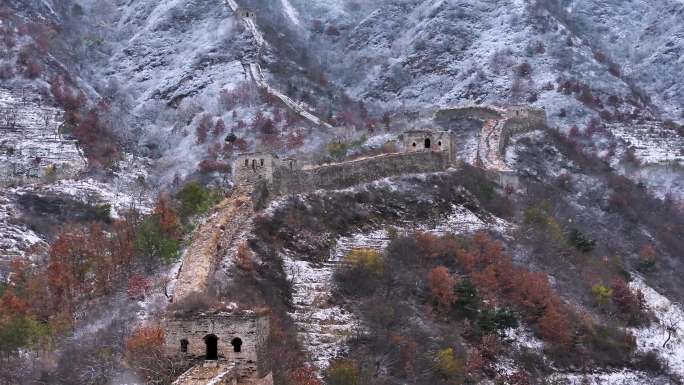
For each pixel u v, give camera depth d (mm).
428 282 91250
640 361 96312
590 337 96250
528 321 94250
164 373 52562
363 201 108188
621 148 191375
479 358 83812
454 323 88188
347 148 140500
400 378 73812
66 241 85062
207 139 180750
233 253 83625
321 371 69375
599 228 134875
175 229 87250
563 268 110375
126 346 61438
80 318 72062
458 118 173250
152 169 169625
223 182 143875
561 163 159500
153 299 71375
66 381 61312
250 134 179125
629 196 153625
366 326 79812
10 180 142125
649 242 138000
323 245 94875
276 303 78625
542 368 87750
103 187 143000
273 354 57344
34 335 67688
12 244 107500
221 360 52250
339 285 86688
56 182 142875
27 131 174500
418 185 117000
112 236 90812
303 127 182250
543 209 128000
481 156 146375
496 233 111500
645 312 109688
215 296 66125
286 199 100000
